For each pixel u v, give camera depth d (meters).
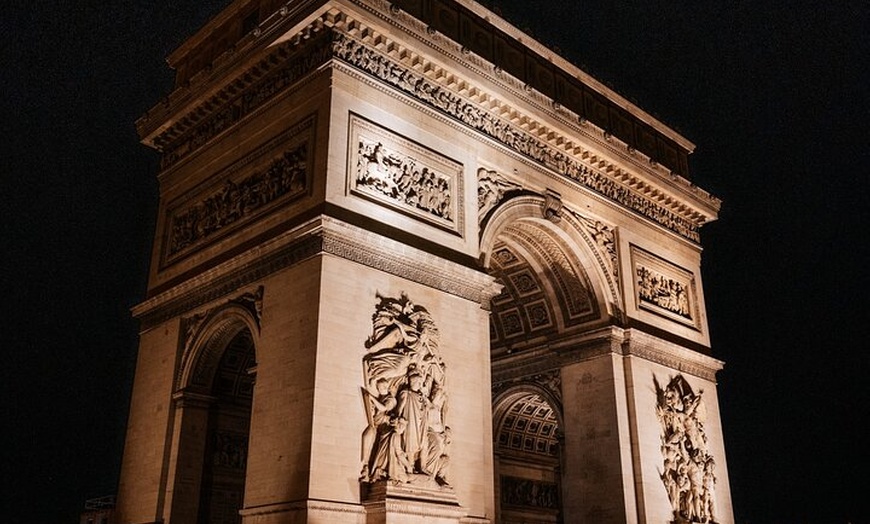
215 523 51.44
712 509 63.72
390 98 50.25
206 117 58.50
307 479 39.41
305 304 43.53
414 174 50.34
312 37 50.00
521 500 72.31
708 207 74.88
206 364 52.75
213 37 61.09
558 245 62.50
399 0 53.06
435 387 46.12
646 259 67.88
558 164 61.94
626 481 58.38
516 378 69.06
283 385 43.03
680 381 66.00
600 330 62.62
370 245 45.84
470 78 54.66
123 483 53.31
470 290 50.66
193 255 54.78
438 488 43.78
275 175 49.91
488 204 54.88
